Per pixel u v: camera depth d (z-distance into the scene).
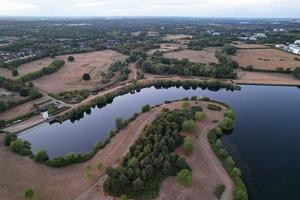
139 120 169.62
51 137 162.88
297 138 156.38
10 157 130.25
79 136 164.25
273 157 137.50
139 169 112.75
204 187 108.81
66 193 105.88
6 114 184.25
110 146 139.88
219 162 125.31
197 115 166.00
